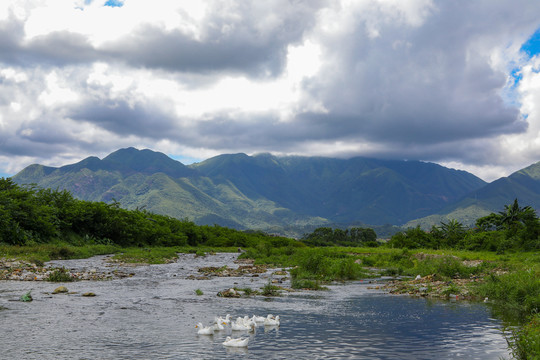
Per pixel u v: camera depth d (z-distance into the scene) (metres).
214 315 18.36
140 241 93.44
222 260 63.97
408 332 15.17
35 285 26.89
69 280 30.00
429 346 13.16
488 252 74.31
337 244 163.00
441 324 16.72
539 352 10.39
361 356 11.95
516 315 18.75
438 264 36.72
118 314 18.02
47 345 12.70
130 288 27.02
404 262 51.25
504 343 13.55
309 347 12.92
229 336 14.37
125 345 12.87
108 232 83.19
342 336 14.52
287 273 41.50
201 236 127.19
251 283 31.97
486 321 17.34
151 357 11.60
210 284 30.61
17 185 69.88
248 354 12.02
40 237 62.56
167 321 16.78
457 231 106.00
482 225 109.12
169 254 68.69
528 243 66.38
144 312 18.69
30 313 17.70
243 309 20.19
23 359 11.20
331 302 22.97
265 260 57.81
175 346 12.86
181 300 22.52
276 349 12.63
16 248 48.75
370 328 15.86
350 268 38.44
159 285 29.22
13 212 58.09
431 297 25.14
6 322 15.89
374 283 34.06
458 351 12.58
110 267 42.88
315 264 38.62
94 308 19.30
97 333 14.41
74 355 11.66
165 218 117.19
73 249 56.81
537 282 21.56
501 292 22.97
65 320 16.45
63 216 73.50
